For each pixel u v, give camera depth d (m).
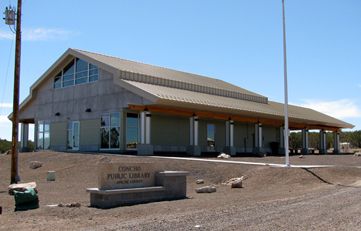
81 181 23.56
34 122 46.28
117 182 15.91
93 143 38.66
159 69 44.72
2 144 64.75
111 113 37.28
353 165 29.08
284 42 25.58
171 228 10.20
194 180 23.33
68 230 10.78
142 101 34.50
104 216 12.92
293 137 71.12
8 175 27.02
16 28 23.09
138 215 12.95
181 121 40.47
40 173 26.83
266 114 43.25
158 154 36.03
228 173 24.06
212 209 13.50
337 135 60.19
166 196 17.14
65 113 41.75
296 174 22.50
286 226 9.96
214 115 40.06
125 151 36.28
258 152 45.28
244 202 15.11
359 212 11.76
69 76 41.78
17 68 22.94
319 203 13.79
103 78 38.19
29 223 11.99
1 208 14.05
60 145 41.97
